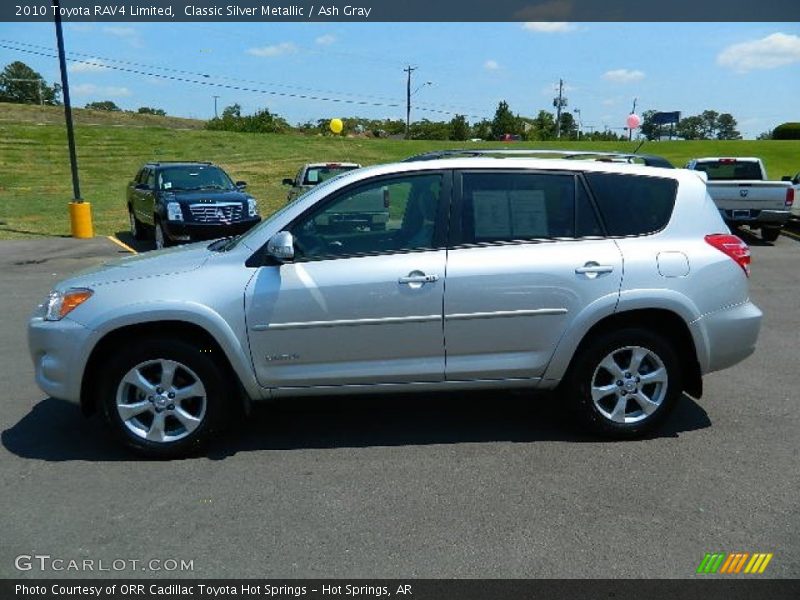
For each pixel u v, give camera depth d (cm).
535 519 355
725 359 457
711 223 455
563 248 436
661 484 392
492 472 409
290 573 312
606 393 448
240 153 3603
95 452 443
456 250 431
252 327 421
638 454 432
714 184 1414
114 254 1356
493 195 439
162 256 463
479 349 435
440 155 474
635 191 452
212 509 368
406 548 330
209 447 449
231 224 1324
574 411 453
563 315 434
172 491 389
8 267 1195
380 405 526
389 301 423
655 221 448
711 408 510
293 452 442
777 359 630
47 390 430
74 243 1509
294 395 437
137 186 1563
